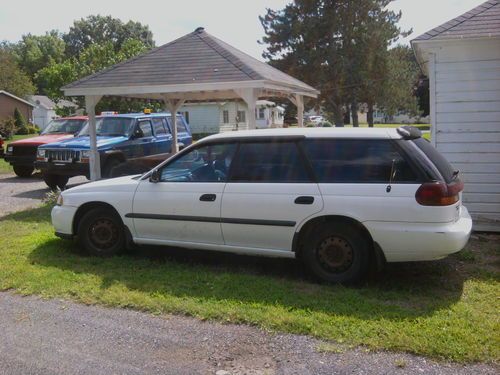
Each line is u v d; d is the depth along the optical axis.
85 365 3.67
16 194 12.55
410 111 31.06
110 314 4.58
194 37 11.36
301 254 5.41
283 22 29.02
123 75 10.41
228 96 12.97
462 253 6.22
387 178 4.99
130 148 12.81
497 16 7.53
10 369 3.62
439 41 7.33
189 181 5.82
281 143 5.43
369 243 5.12
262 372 3.53
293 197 5.24
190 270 5.76
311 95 13.44
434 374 3.44
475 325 4.14
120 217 6.18
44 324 4.39
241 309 4.55
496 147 7.47
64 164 12.07
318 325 4.20
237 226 5.52
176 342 4.01
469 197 7.64
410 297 4.85
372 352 3.78
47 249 6.70
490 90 7.41
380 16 28.20
